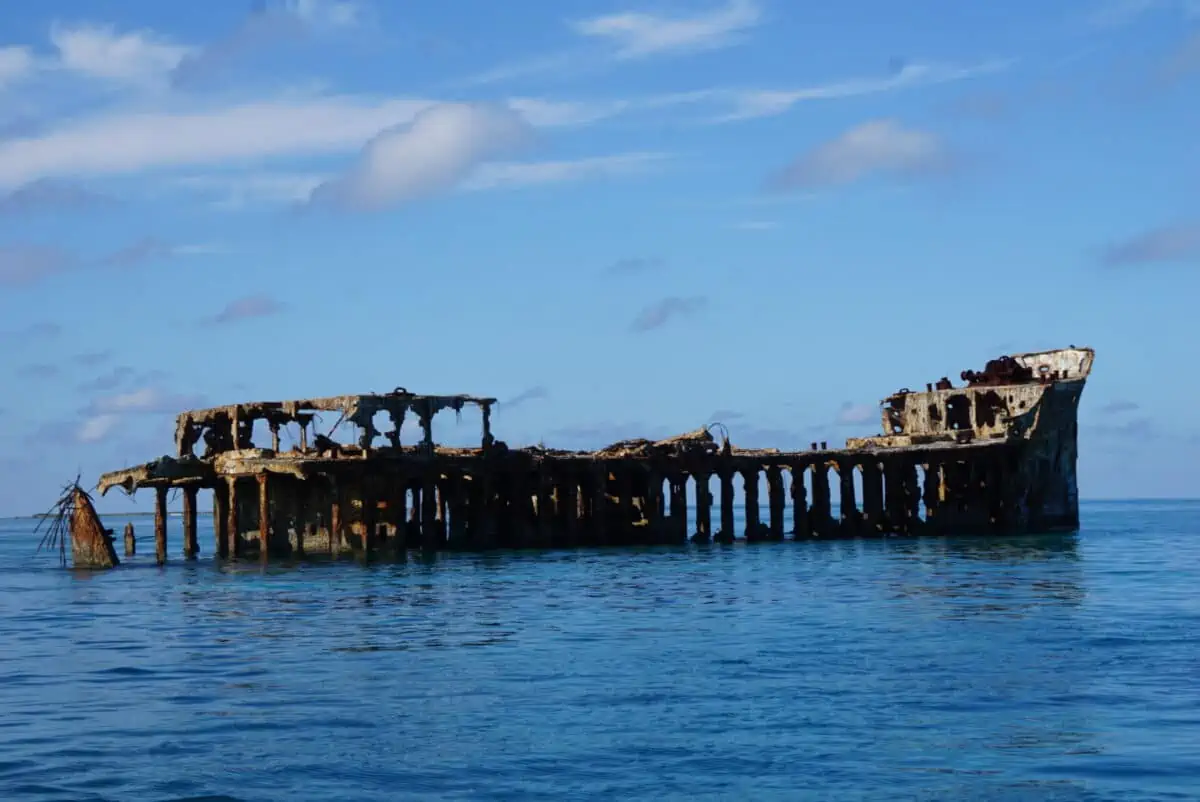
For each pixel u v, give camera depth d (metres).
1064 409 119.88
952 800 32.44
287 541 106.00
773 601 70.94
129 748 37.91
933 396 123.88
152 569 103.38
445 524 115.50
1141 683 44.50
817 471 121.00
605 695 43.91
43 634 63.03
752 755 36.25
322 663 51.66
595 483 111.81
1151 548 114.12
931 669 47.62
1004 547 108.56
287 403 104.25
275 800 33.03
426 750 37.16
